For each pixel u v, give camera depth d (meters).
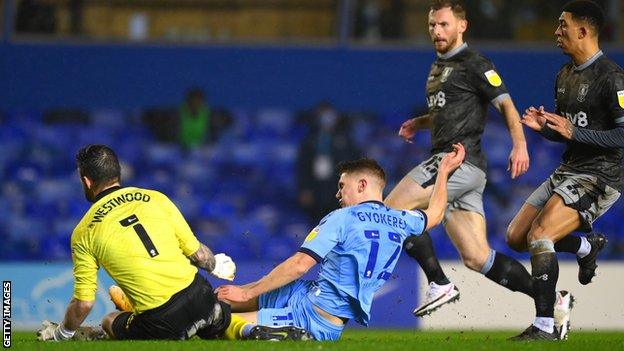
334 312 14.98
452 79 17.84
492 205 42.41
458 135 17.88
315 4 41.53
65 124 45.22
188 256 15.20
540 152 43.25
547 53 37.38
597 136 16.03
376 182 15.20
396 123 43.62
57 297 26.64
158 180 44.16
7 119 45.16
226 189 44.28
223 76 38.59
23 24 39.53
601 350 13.48
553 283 16.09
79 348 12.89
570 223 16.42
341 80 38.41
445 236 37.69
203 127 38.53
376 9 39.66
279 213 43.50
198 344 13.36
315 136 36.41
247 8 41.75
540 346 14.01
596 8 16.52
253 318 15.10
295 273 14.49
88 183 15.02
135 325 14.88
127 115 45.16
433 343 14.44
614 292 27.59
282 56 38.53
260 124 45.78
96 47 38.47
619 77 16.23
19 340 16.52
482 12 39.41
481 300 26.50
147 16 41.66
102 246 14.55
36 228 42.72
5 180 44.38
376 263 14.86
